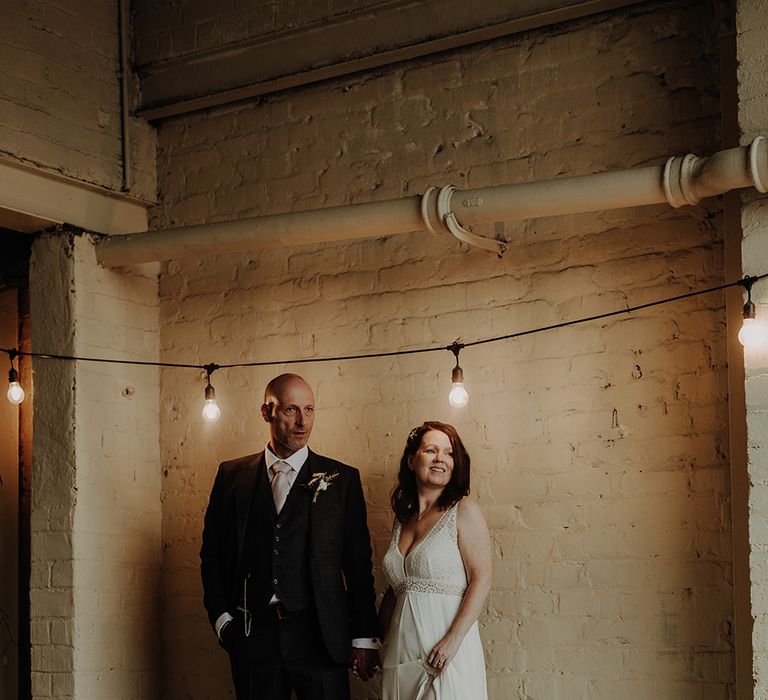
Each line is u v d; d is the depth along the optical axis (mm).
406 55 5078
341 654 4578
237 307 5438
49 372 5270
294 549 4664
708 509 4352
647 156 4574
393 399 5012
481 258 4891
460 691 4270
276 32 5344
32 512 5234
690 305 4457
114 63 5629
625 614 4461
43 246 5332
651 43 4613
